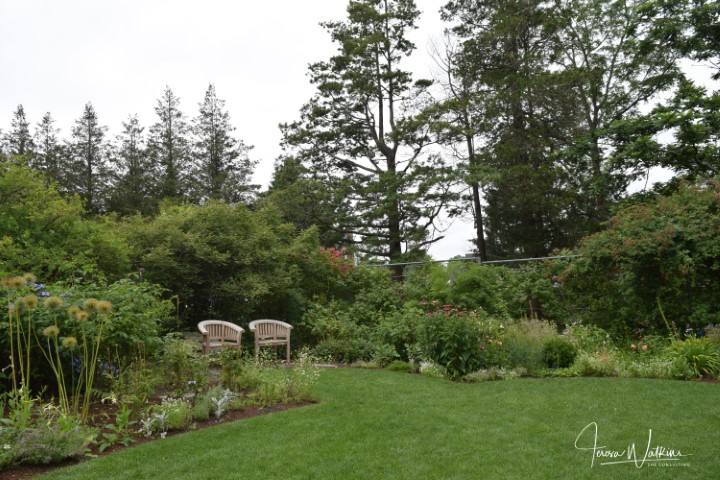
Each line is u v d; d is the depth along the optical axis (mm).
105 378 6340
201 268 11352
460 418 5703
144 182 36000
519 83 21125
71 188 33750
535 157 21844
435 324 8867
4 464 4109
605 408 5902
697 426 5074
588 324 10852
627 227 10438
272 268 12125
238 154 38344
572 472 4039
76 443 4500
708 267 9500
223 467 4207
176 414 5309
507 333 9180
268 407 6297
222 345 8773
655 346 8961
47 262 8430
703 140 16109
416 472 4098
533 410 5973
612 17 21766
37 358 6094
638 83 21203
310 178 23000
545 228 23375
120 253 9914
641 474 3957
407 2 25016
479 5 24516
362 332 11461
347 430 5238
